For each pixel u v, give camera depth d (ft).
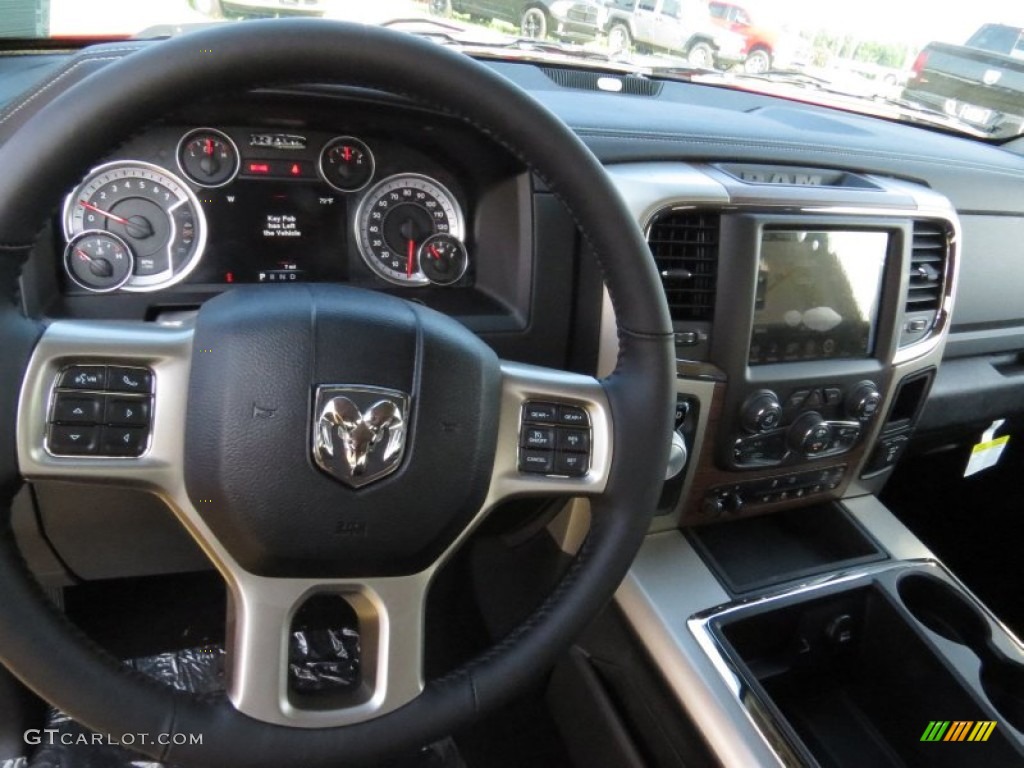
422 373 2.55
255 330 2.45
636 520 2.89
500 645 2.82
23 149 2.20
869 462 4.96
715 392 4.12
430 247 3.97
